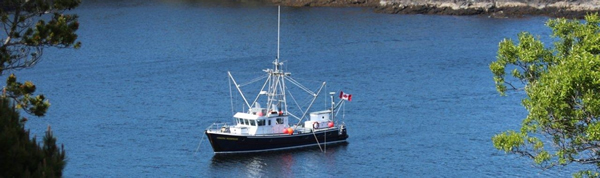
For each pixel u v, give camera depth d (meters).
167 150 164.50
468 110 195.75
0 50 81.25
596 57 79.19
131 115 192.25
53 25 81.81
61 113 193.75
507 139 86.38
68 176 149.50
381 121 185.75
